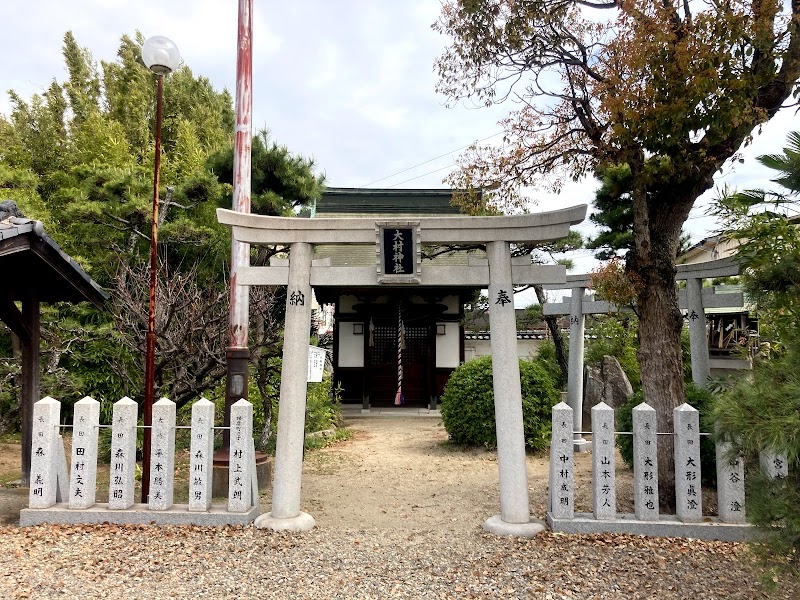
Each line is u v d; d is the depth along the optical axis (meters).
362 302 16.45
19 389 9.80
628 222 12.41
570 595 4.19
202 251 13.02
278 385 10.87
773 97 5.91
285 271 6.03
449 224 5.87
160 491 5.77
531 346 21.25
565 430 5.58
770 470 4.89
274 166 10.73
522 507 5.61
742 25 5.08
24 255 6.33
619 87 5.55
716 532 5.29
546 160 7.45
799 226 4.89
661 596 4.17
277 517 5.70
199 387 9.14
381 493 7.43
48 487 5.82
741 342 9.29
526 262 5.86
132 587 4.30
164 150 20.17
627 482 7.61
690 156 5.81
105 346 11.36
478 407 10.16
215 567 4.69
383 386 16.92
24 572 4.54
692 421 5.49
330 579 4.48
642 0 5.32
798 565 3.29
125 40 22.47
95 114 17.62
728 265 8.25
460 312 16.48
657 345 6.31
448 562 4.83
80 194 12.41
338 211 19.70
